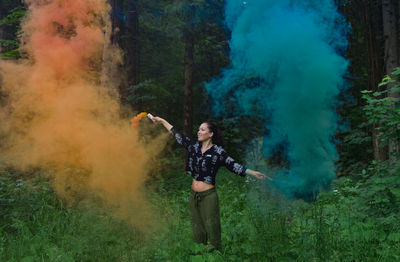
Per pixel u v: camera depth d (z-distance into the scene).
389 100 3.86
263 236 3.24
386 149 6.94
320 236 3.16
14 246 3.32
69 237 3.52
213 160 3.41
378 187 3.83
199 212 3.48
